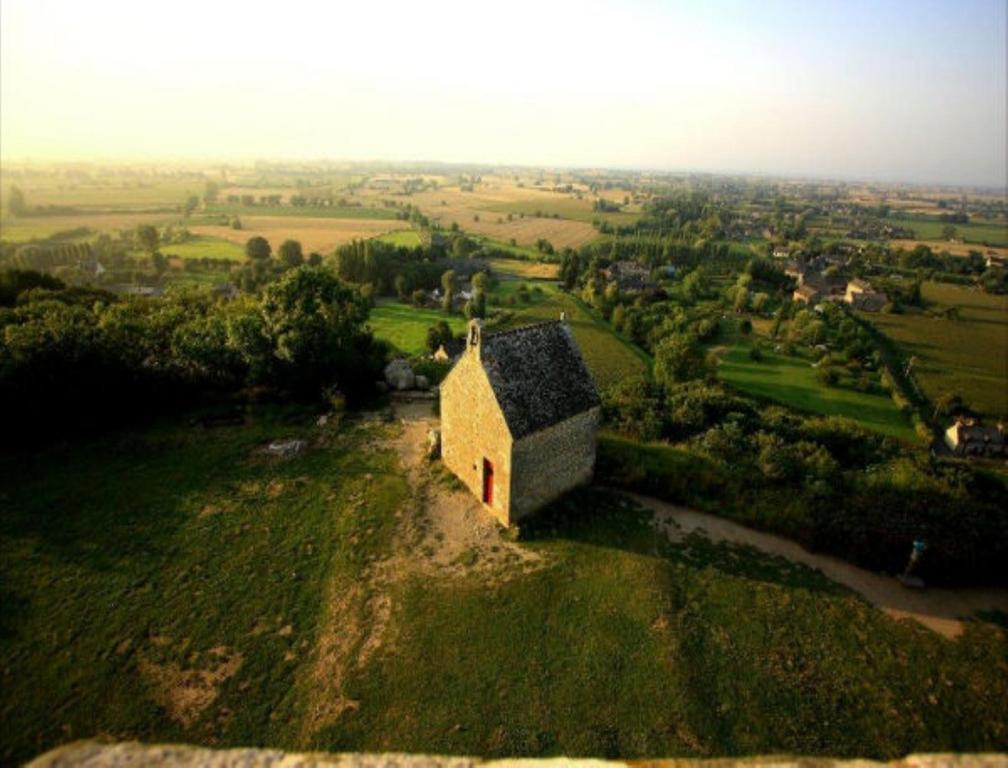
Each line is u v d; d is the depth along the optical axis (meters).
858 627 23.53
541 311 102.56
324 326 41.88
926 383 81.44
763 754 18.11
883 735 18.98
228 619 22.23
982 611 24.95
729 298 118.19
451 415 31.78
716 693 20.09
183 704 18.84
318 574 24.78
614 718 18.95
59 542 25.67
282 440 35.84
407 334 87.50
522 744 17.98
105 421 36.56
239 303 50.41
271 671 20.20
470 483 31.14
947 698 20.56
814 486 31.33
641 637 22.23
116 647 20.75
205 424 37.47
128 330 39.44
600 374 70.00
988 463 59.91
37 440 33.72
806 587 25.59
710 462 34.50
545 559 26.28
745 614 23.78
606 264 148.25
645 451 36.31
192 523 27.56
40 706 18.52
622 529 28.75
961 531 27.80
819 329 93.06
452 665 20.69
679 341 65.44
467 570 25.42
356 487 31.16
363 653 21.03
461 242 150.88
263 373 41.41
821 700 20.12
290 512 28.80
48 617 21.80
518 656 21.16
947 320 117.69
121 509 28.25
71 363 34.47
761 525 29.44
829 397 72.06
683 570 26.09
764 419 44.66
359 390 43.91
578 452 31.14
